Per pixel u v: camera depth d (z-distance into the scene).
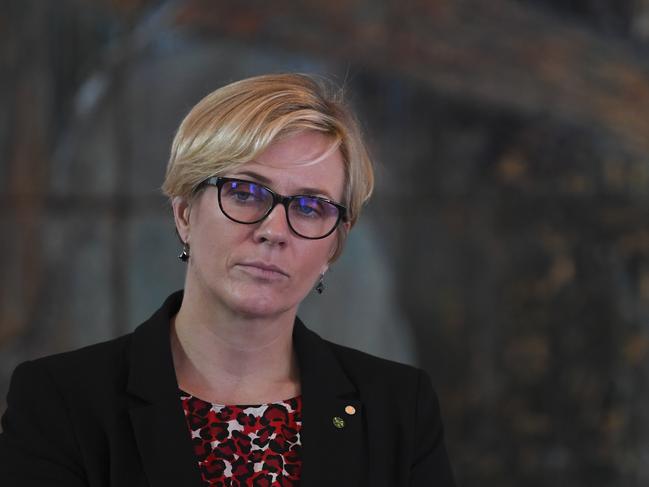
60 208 11.45
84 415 4.22
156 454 4.10
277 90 4.21
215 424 4.29
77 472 4.11
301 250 4.22
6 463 4.09
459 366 11.85
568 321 11.82
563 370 11.77
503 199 11.88
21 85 11.39
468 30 11.86
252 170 4.13
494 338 11.85
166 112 11.55
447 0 11.83
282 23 11.63
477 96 11.90
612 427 11.71
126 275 11.51
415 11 11.82
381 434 4.60
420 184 11.89
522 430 11.77
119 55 11.49
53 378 4.34
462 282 11.87
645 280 11.73
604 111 11.84
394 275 11.84
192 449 4.14
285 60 11.66
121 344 4.60
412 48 11.84
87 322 11.44
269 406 4.43
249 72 11.60
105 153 11.52
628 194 11.80
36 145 11.41
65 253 11.44
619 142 11.83
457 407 11.84
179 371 4.47
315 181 4.20
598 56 11.86
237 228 4.14
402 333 11.80
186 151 4.21
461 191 11.90
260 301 4.17
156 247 11.58
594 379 11.75
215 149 4.11
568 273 11.81
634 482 11.67
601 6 11.86
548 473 11.75
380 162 11.84
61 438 4.14
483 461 11.77
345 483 4.37
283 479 4.24
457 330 11.85
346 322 11.72
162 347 4.45
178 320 4.56
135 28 11.52
